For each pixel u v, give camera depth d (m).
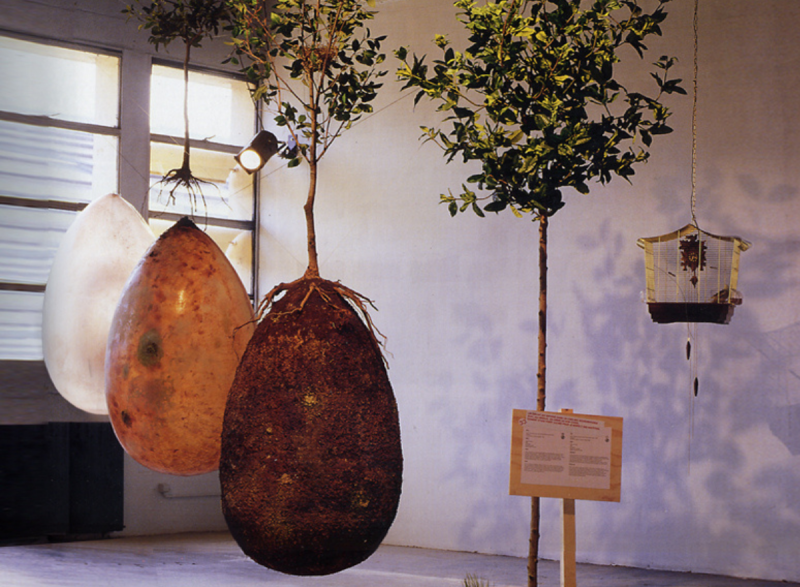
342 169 5.48
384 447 1.92
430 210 5.20
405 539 5.11
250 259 5.78
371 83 2.64
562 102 2.34
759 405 4.25
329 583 3.84
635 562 4.48
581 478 2.47
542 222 2.80
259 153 4.74
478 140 2.48
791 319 4.21
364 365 1.96
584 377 4.70
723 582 4.06
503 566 4.45
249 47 2.68
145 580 3.44
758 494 4.21
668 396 4.47
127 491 5.04
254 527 1.84
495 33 2.40
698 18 4.50
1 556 3.12
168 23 2.67
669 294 4.50
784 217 4.27
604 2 2.40
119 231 2.07
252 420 1.88
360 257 5.39
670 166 4.55
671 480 4.43
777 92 4.32
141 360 2.03
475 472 4.95
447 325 5.11
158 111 5.20
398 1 5.23
